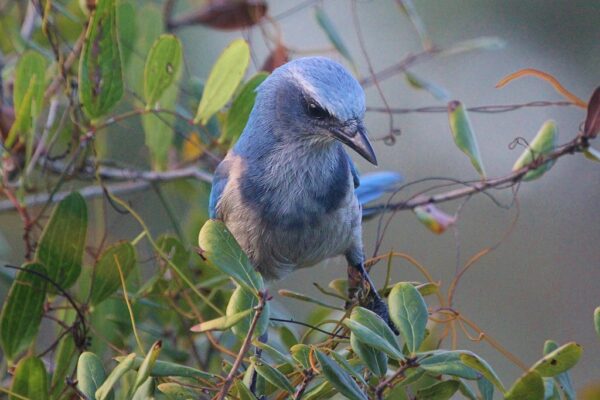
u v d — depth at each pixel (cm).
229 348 1084
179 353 1074
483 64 1809
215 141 1188
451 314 877
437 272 1750
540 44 1797
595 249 1770
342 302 1224
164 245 1055
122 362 761
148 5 1209
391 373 866
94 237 1248
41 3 1157
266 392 870
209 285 1068
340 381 727
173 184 1280
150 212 1465
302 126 1038
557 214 1792
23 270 954
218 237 783
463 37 1788
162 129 1181
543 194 1800
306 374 777
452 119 1090
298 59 1075
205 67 1627
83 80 1018
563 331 1739
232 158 1098
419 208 1130
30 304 957
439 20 1786
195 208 1245
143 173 1193
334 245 1095
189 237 1230
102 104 1035
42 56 1069
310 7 1756
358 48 1781
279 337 1102
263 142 1066
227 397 796
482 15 1786
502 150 1809
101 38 1015
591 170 1800
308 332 910
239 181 1072
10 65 1279
